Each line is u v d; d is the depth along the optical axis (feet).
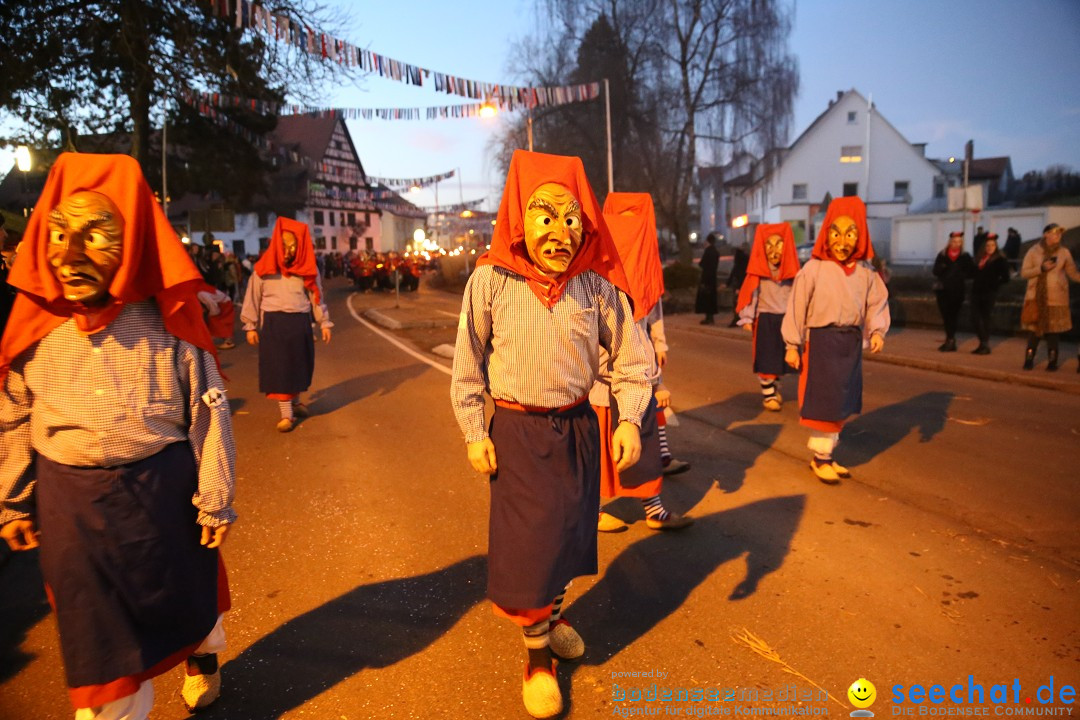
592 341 8.82
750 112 95.96
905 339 40.01
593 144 100.73
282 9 46.32
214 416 7.89
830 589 11.94
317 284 23.36
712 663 9.96
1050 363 29.73
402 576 12.61
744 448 20.26
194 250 58.23
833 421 16.80
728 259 130.41
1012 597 11.62
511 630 10.86
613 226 15.30
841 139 166.30
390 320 54.60
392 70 36.68
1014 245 82.43
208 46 54.49
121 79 54.95
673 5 94.68
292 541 14.10
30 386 7.18
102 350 7.19
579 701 9.22
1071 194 126.62
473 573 12.69
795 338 16.89
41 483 7.34
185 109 70.95
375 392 28.91
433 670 9.86
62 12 49.06
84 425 7.12
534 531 8.58
